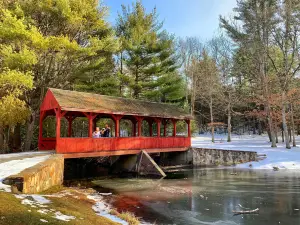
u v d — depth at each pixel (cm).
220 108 4459
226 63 4194
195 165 2264
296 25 2475
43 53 1992
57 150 1413
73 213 573
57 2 1914
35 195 664
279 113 2834
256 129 5169
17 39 1708
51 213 518
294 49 2514
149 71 2717
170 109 2295
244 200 1021
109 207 855
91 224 529
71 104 1484
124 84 2739
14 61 1625
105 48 2242
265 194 1120
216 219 789
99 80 2562
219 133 5103
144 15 2947
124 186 1332
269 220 782
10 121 1686
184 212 859
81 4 2072
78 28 2216
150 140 1983
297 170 1773
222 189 1234
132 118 2216
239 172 1764
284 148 2458
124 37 2800
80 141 1526
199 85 4131
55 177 1077
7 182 666
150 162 1747
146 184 1391
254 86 3422
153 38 2805
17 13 1870
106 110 1648
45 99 1636
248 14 2641
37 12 2045
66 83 2403
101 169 2027
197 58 4688
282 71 2859
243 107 4294
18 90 1712
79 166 2147
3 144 1889
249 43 2684
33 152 1478
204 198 1055
